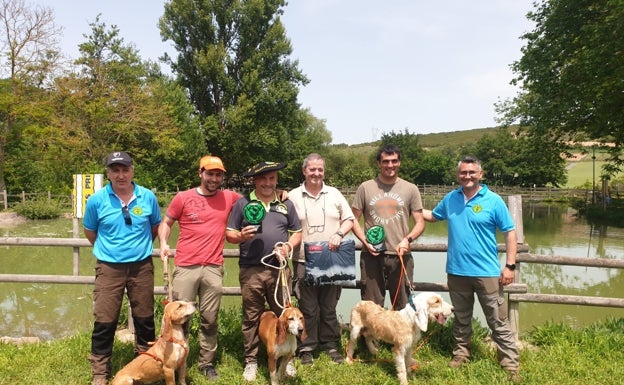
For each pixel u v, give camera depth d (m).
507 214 4.53
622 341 5.00
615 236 18.20
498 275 4.56
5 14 24.28
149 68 41.38
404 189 4.80
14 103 24.88
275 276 4.33
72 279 5.85
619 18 16.17
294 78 40.91
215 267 4.37
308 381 4.31
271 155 41.16
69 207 25.09
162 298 6.02
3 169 25.89
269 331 4.12
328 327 4.82
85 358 4.70
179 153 36.03
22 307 8.04
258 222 4.17
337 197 4.73
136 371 3.85
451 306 4.31
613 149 23.22
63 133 28.12
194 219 4.30
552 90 21.53
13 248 13.51
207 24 37.44
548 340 5.28
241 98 37.22
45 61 26.03
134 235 4.20
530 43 22.81
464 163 4.56
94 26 33.88
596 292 9.60
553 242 16.61
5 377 4.30
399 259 4.74
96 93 30.06
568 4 19.58
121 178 4.12
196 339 5.19
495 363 4.70
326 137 60.28
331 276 4.44
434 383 4.34
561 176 58.38
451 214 4.73
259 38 39.81
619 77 16.92
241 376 4.41
